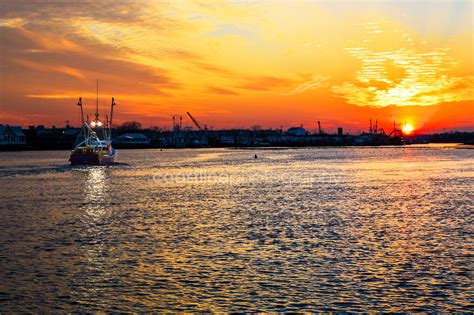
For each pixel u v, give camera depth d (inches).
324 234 1298.0
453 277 926.4
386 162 5383.9
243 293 857.5
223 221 1509.6
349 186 2652.6
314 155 7775.6
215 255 1090.1
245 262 1033.5
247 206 1849.2
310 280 917.8
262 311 783.1
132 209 1792.6
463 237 1249.4
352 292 856.9
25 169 4180.6
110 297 842.8
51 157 6530.5
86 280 925.2
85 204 1948.8
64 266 1011.3
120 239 1253.7
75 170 4109.3
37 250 1138.7
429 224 1434.5
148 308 797.9
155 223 1481.3
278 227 1400.1
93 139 5022.1
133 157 7086.6
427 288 872.3
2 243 1208.2
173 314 775.7
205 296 845.2
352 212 1676.9
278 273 959.0
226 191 2428.6
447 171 3828.7
